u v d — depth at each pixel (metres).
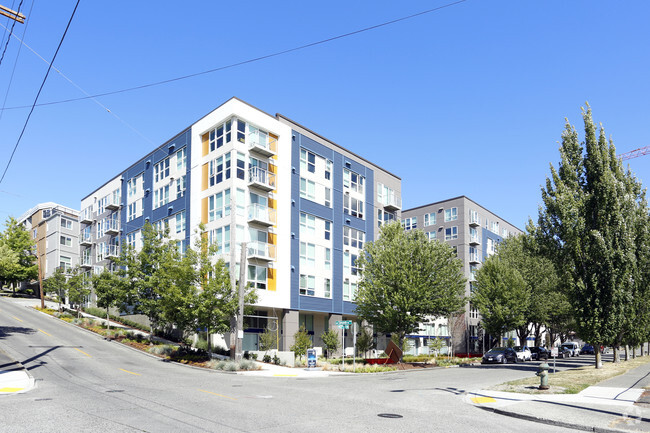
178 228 41.97
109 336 39.41
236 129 37.41
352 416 11.95
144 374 22.48
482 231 71.75
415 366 34.88
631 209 28.03
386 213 52.88
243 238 36.44
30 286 78.12
